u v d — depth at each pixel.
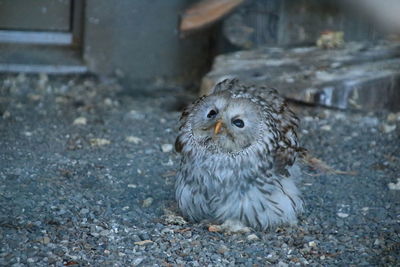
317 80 12.00
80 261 7.52
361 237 8.27
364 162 10.52
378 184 9.78
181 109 12.84
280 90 11.76
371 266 7.61
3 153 10.38
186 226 8.34
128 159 10.45
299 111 12.09
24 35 14.32
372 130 11.61
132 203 8.99
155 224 8.39
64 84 13.80
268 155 7.97
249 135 7.80
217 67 12.59
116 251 7.77
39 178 9.55
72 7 14.39
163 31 14.55
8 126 11.53
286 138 8.28
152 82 14.39
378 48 13.48
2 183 9.29
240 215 8.13
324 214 8.84
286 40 13.99
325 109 12.12
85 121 11.93
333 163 10.47
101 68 14.50
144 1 14.32
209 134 7.82
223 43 14.08
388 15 13.72
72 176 9.73
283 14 13.93
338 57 13.08
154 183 9.66
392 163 10.48
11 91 13.21
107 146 10.93
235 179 7.96
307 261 7.71
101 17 14.27
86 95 13.35
